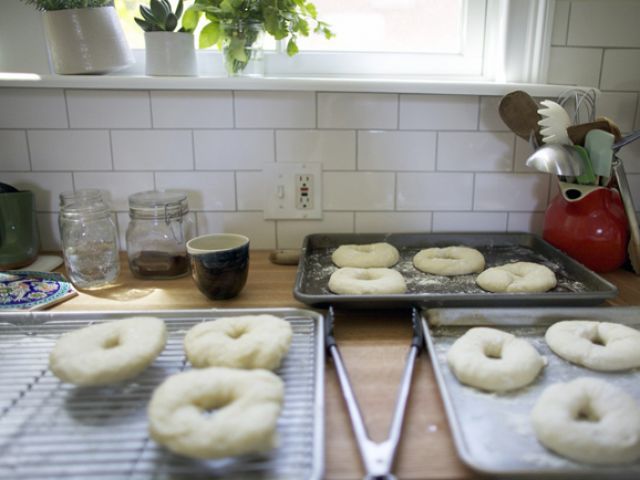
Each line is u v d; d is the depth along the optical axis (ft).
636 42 3.23
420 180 3.40
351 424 1.68
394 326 2.40
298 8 3.32
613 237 2.90
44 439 1.59
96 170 3.31
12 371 1.98
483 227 3.51
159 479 1.43
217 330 2.11
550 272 2.75
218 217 3.43
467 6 3.50
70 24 3.00
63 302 2.62
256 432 1.47
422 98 3.23
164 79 3.08
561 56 3.27
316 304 2.39
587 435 1.52
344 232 3.49
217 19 3.10
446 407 1.67
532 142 3.05
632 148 3.36
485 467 1.41
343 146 3.31
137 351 1.90
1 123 3.19
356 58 3.57
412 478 1.45
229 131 3.26
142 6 3.12
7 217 3.00
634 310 2.38
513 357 1.97
